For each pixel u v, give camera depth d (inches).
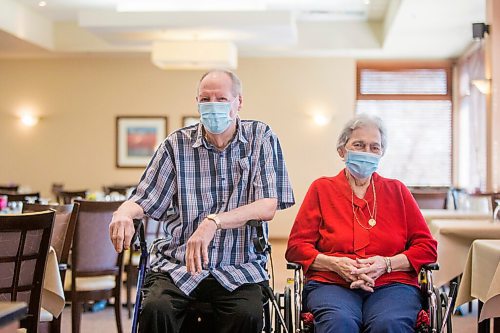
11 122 426.3
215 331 100.2
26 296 103.6
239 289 100.5
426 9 293.1
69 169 425.7
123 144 422.9
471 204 246.7
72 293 159.5
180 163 105.3
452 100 414.0
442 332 99.3
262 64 417.7
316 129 416.5
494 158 259.0
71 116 424.8
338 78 415.5
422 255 107.1
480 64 341.4
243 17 307.4
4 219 97.7
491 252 113.9
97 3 349.7
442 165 415.5
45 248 103.7
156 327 95.3
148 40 345.4
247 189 106.0
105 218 161.3
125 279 204.1
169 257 104.8
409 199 113.3
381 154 113.6
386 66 418.9
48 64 424.2
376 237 109.7
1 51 398.6
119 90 422.9
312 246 110.5
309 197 115.1
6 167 427.2
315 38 391.5
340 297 102.6
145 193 104.0
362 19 383.9
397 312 98.0
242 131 107.2
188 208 104.4
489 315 117.7
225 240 103.0
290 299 103.9
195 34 329.1
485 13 278.1
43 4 354.0
